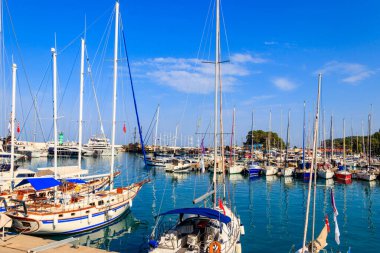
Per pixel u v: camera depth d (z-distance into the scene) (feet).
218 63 82.48
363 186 182.09
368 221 101.24
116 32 107.14
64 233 80.84
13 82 97.66
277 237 83.35
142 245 76.33
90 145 383.45
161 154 316.81
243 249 74.49
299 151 386.11
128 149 472.85
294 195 148.56
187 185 175.22
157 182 185.88
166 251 53.72
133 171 237.45
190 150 375.04
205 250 53.98
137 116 111.14
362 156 318.04
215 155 79.05
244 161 258.16
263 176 219.41
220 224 60.95
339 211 115.96
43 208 81.05
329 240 82.02
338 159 279.08
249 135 484.74
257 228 91.40
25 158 302.25
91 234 83.92
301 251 61.36
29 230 77.36
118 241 79.10
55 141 89.56
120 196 97.50
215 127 80.53
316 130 58.08
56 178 88.58
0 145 177.58
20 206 81.46
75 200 86.48
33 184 78.28
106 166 266.36
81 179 101.19
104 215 88.63
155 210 112.27
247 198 139.95
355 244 79.36
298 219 102.01
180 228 60.08
